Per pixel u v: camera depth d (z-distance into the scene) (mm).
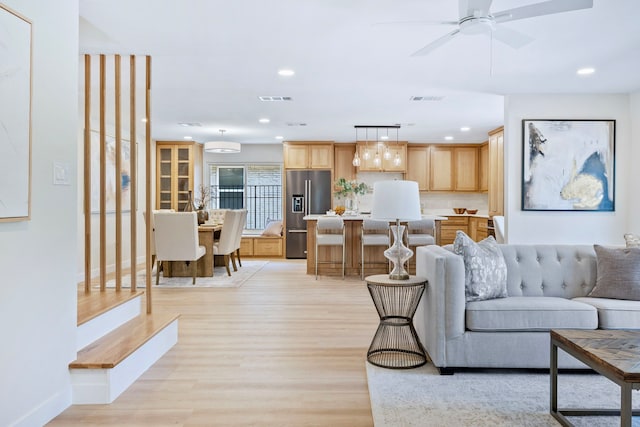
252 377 2691
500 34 2695
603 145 4910
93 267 5957
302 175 8578
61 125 2281
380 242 6156
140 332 2938
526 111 4945
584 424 2098
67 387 2307
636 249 2979
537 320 2680
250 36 3221
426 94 4973
